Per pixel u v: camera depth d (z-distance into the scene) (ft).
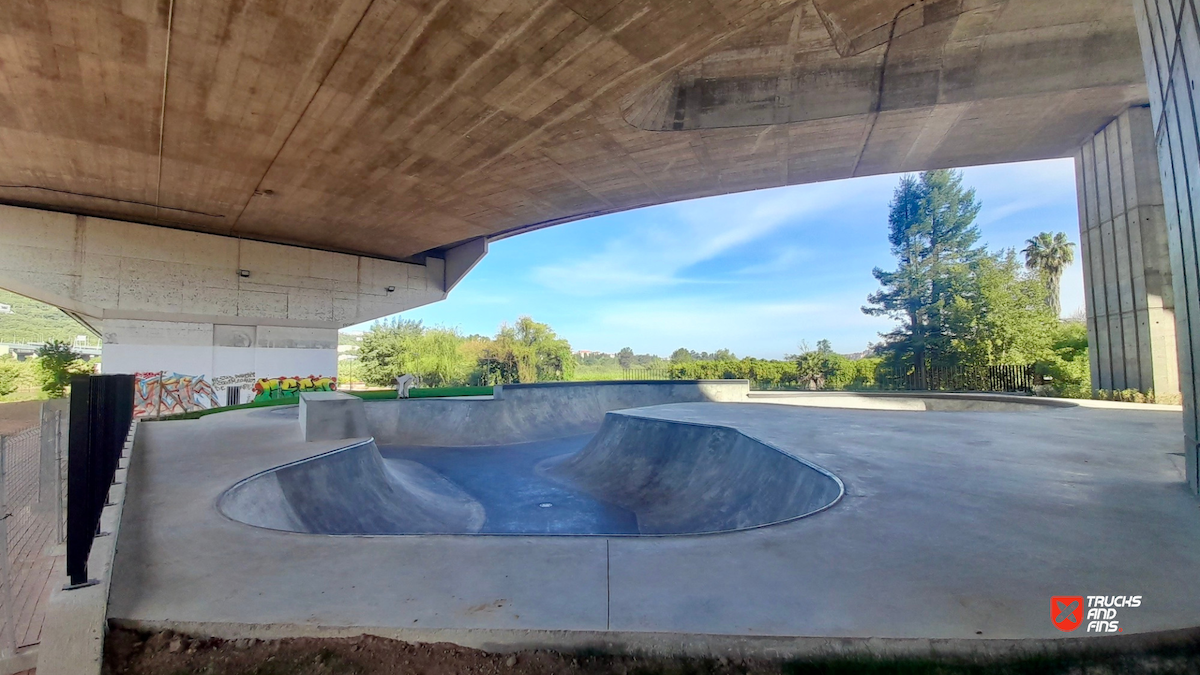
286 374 72.28
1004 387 65.98
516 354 108.06
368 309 79.36
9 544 15.34
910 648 5.89
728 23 29.37
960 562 8.11
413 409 43.04
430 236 70.54
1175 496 11.95
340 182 50.34
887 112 41.06
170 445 23.11
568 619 6.51
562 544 9.16
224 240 66.80
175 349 64.23
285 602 7.18
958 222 81.71
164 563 8.68
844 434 22.38
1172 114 11.73
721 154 48.57
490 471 30.42
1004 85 38.52
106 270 58.85
